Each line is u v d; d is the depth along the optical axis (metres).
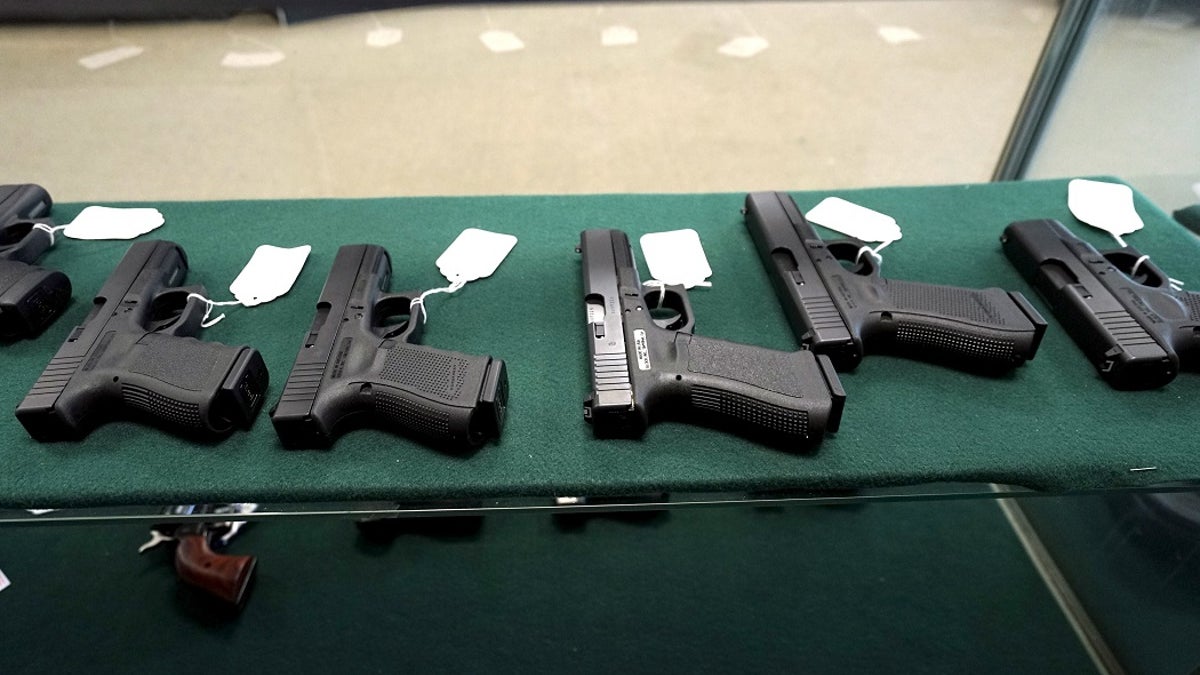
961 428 1.35
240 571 1.97
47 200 1.94
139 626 1.96
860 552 2.17
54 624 1.96
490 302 1.68
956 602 2.05
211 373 1.30
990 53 3.75
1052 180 2.10
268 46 3.28
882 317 1.47
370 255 1.63
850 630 1.98
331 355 1.36
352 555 2.14
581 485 1.25
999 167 2.53
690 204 2.04
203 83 3.18
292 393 1.29
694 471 1.27
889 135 3.29
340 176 2.96
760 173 3.08
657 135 3.21
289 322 1.61
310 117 3.20
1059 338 1.56
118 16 2.96
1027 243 1.70
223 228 1.92
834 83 3.50
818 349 1.43
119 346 1.37
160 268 1.60
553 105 3.37
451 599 2.04
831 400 1.25
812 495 1.29
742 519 2.26
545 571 2.11
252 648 1.92
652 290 1.55
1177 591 1.70
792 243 1.70
